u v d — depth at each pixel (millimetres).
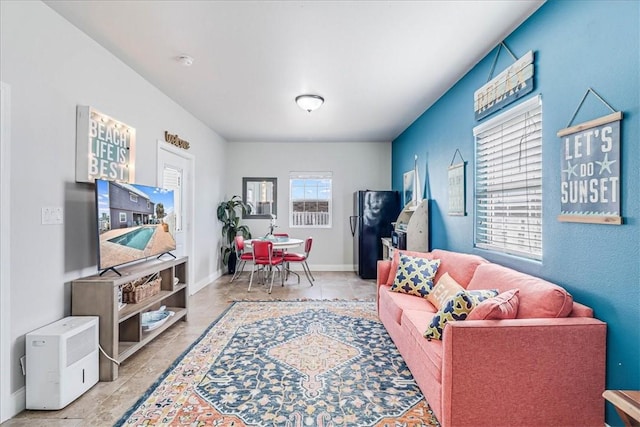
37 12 2105
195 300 4355
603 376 1673
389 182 6609
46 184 2184
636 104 1545
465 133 3279
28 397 1957
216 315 3732
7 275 1905
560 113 2010
